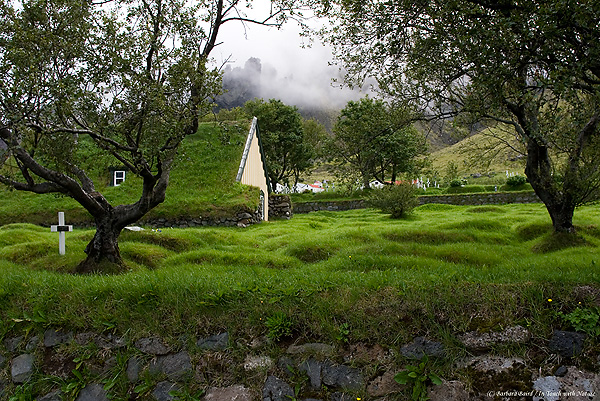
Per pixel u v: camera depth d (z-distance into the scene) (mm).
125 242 13930
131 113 9312
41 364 6555
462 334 5625
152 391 6039
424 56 8305
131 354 6297
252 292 6656
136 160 9594
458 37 7094
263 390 5773
